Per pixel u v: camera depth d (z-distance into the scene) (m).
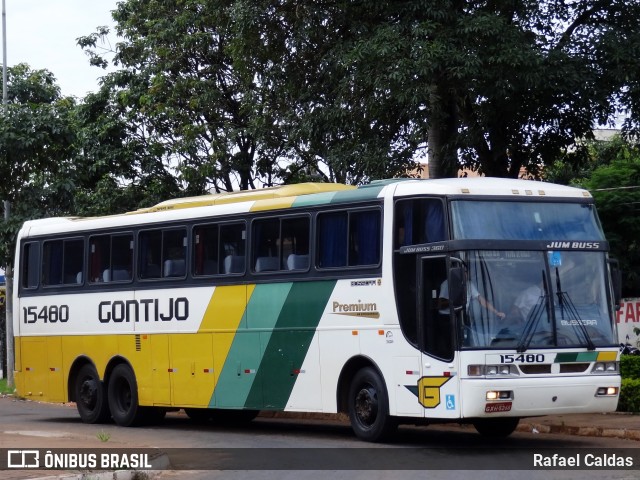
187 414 20.69
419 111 19.12
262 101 25.33
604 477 11.13
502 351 13.06
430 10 18.61
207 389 17.12
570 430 15.78
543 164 21.62
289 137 23.00
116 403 19.19
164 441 16.05
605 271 14.05
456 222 13.38
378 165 20.25
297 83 21.98
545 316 13.43
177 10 32.22
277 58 21.95
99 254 19.70
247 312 16.45
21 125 28.25
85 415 19.89
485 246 13.36
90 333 19.73
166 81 31.20
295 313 15.64
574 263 13.84
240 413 19.78
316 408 15.24
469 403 12.89
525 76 18.16
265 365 16.08
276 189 16.64
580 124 20.33
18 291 21.56
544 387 13.16
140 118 32.06
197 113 31.14
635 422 15.98
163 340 18.06
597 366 13.61
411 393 13.71
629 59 18.84
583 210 14.24
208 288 17.25
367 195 14.68
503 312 13.24
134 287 18.75
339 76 20.77
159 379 18.14
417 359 13.62
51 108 29.14
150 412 19.03
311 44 21.34
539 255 13.63
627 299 22.66
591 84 18.91
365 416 14.57
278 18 21.53
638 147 22.00
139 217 18.83
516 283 13.41
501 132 20.34
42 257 21.06
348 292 14.79
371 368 14.51
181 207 18.33
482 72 18.20
